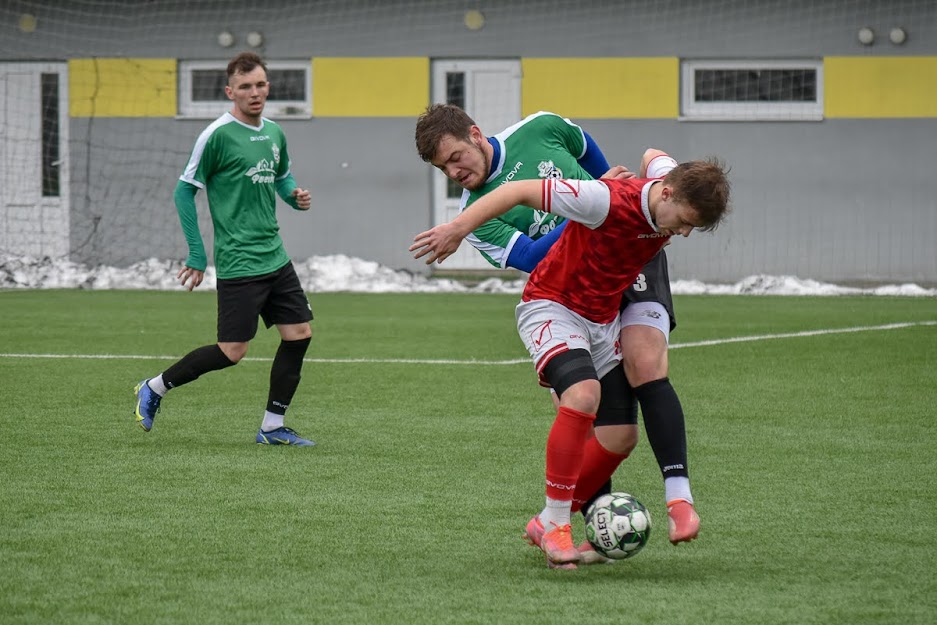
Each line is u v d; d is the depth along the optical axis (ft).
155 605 34.91
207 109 178.91
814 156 172.24
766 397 75.77
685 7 170.91
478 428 65.41
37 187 180.86
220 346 61.87
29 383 81.00
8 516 45.70
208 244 176.76
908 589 36.52
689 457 57.57
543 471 54.49
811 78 172.76
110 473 53.72
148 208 178.81
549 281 40.98
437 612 34.27
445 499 48.96
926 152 170.50
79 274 171.42
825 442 61.31
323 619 33.65
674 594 36.09
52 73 180.04
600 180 39.14
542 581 37.55
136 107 178.19
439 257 37.96
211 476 53.21
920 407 72.02
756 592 36.24
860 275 172.55
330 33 175.63
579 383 39.17
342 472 54.19
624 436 41.65
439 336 111.14
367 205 177.37
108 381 82.12
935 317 128.16
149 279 170.91
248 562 39.63
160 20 177.17
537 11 172.76
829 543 42.14
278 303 62.03
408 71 174.91
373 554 40.75
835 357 94.89
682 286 168.25
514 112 175.42
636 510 38.99
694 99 173.88
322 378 84.43
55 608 34.60
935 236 170.81
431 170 176.86
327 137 177.06
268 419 61.16
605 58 172.35
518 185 38.29
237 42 176.55
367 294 159.94
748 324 121.60
